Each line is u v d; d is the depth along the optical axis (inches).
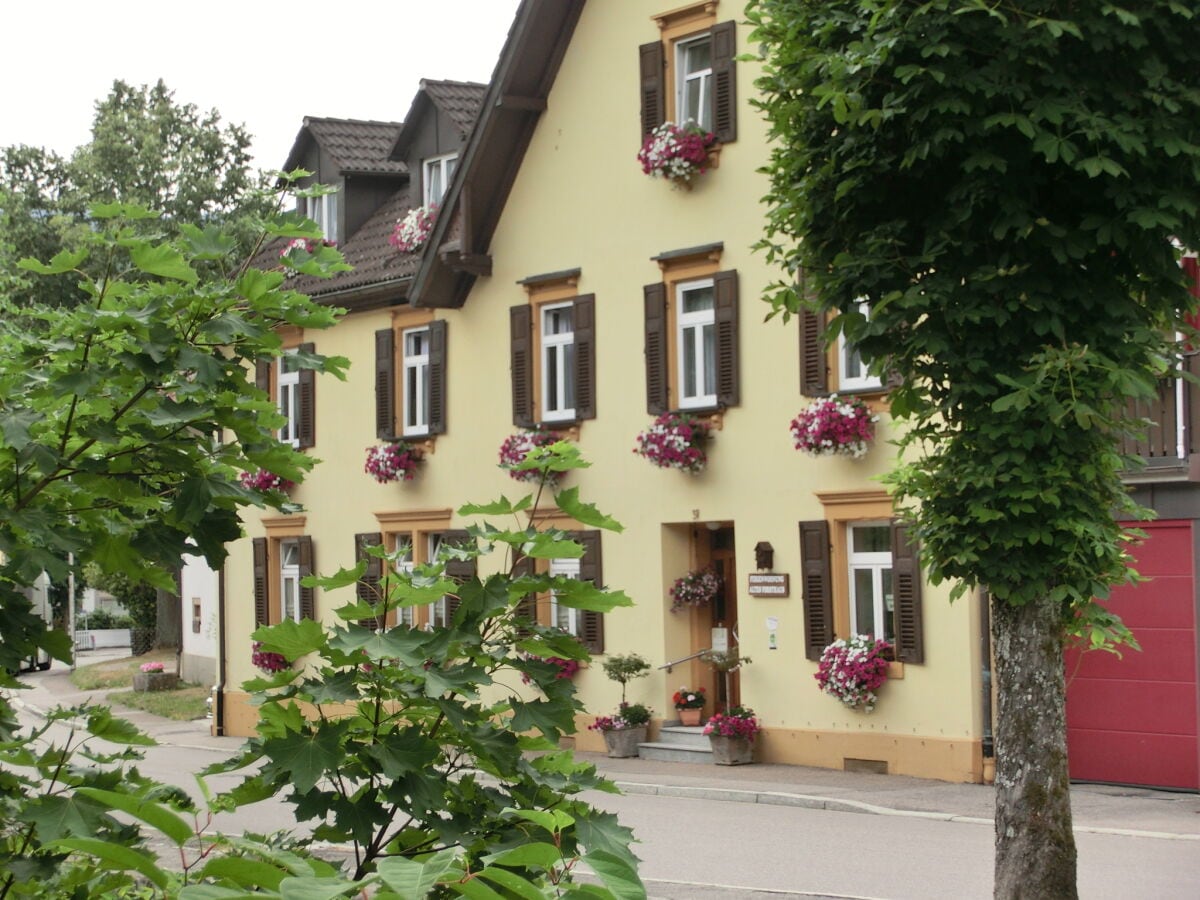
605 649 843.4
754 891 466.0
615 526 173.0
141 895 167.3
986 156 338.6
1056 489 340.2
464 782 162.4
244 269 177.0
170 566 162.1
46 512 159.5
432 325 965.8
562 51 878.4
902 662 706.2
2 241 267.3
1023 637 355.9
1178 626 626.2
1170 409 617.0
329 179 1103.0
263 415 170.9
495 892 86.9
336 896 84.9
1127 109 342.6
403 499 989.2
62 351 161.6
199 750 983.0
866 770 719.1
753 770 738.8
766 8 389.7
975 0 339.3
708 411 793.6
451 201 917.2
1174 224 335.0
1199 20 345.7
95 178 1686.8
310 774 152.7
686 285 818.8
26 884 140.3
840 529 739.4
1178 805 594.2
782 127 385.4
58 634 156.9
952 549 355.3
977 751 674.8
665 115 827.4
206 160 1740.9
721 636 816.3
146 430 161.5
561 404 888.9
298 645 159.2
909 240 364.2
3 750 158.9
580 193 867.4
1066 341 350.3
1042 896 346.9
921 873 486.0
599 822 163.5
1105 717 647.8
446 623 173.8
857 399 722.8
